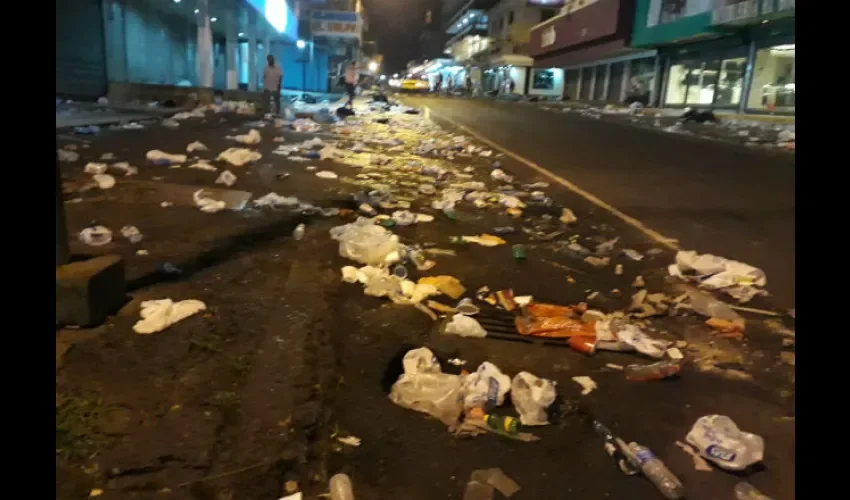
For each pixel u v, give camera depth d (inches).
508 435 105.2
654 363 135.7
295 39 1466.5
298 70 1737.2
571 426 109.8
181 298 148.4
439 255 209.2
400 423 106.0
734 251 229.5
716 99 986.1
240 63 1435.8
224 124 614.9
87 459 88.1
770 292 186.2
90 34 747.4
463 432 104.7
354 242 190.2
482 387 113.9
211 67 858.1
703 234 253.8
